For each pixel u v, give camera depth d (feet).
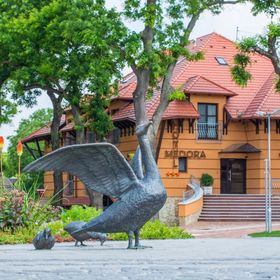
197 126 181.57
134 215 47.37
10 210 75.00
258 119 180.65
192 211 154.61
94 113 164.04
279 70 132.46
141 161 48.98
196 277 28.78
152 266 32.65
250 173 184.14
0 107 184.24
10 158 286.66
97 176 46.73
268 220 111.75
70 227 53.62
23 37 158.92
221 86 183.93
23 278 28.71
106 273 30.37
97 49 139.13
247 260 34.86
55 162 45.06
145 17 127.75
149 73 132.67
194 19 134.62
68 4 137.80
